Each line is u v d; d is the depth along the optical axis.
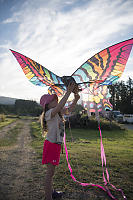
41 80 2.42
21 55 2.06
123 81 37.47
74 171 3.45
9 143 7.15
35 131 11.97
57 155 2.12
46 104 2.22
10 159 4.44
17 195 2.38
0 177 3.09
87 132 11.68
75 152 5.21
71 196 2.41
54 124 2.15
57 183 2.85
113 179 3.05
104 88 2.48
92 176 3.19
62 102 2.05
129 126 17.44
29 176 3.16
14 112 52.75
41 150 5.56
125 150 5.67
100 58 1.85
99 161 4.21
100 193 2.52
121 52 1.78
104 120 14.15
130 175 3.24
